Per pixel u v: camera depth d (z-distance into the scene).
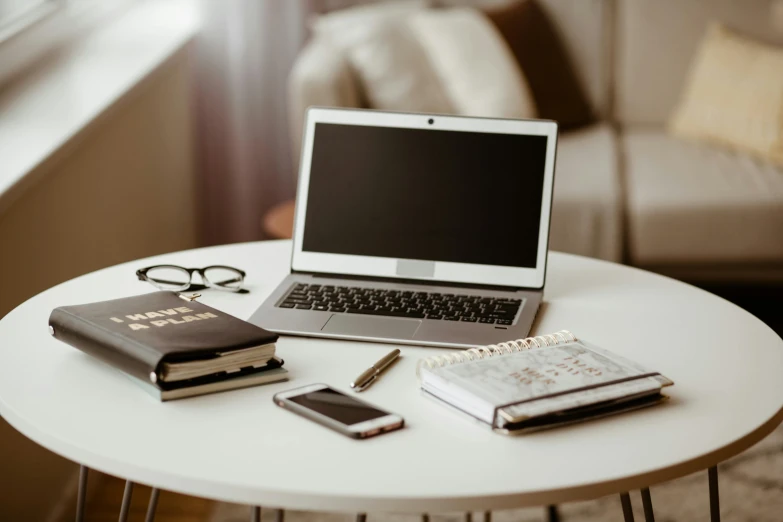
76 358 1.05
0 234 1.54
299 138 2.57
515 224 1.30
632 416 0.92
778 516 1.79
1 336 1.11
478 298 1.24
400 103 2.64
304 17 3.19
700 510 1.81
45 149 1.65
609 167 2.65
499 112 2.64
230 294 1.28
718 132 2.88
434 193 1.32
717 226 2.55
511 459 0.83
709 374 1.03
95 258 2.01
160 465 0.81
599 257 2.57
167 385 0.94
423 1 3.06
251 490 0.78
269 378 1.00
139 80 2.17
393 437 0.87
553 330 1.16
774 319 2.78
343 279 1.31
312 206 1.35
